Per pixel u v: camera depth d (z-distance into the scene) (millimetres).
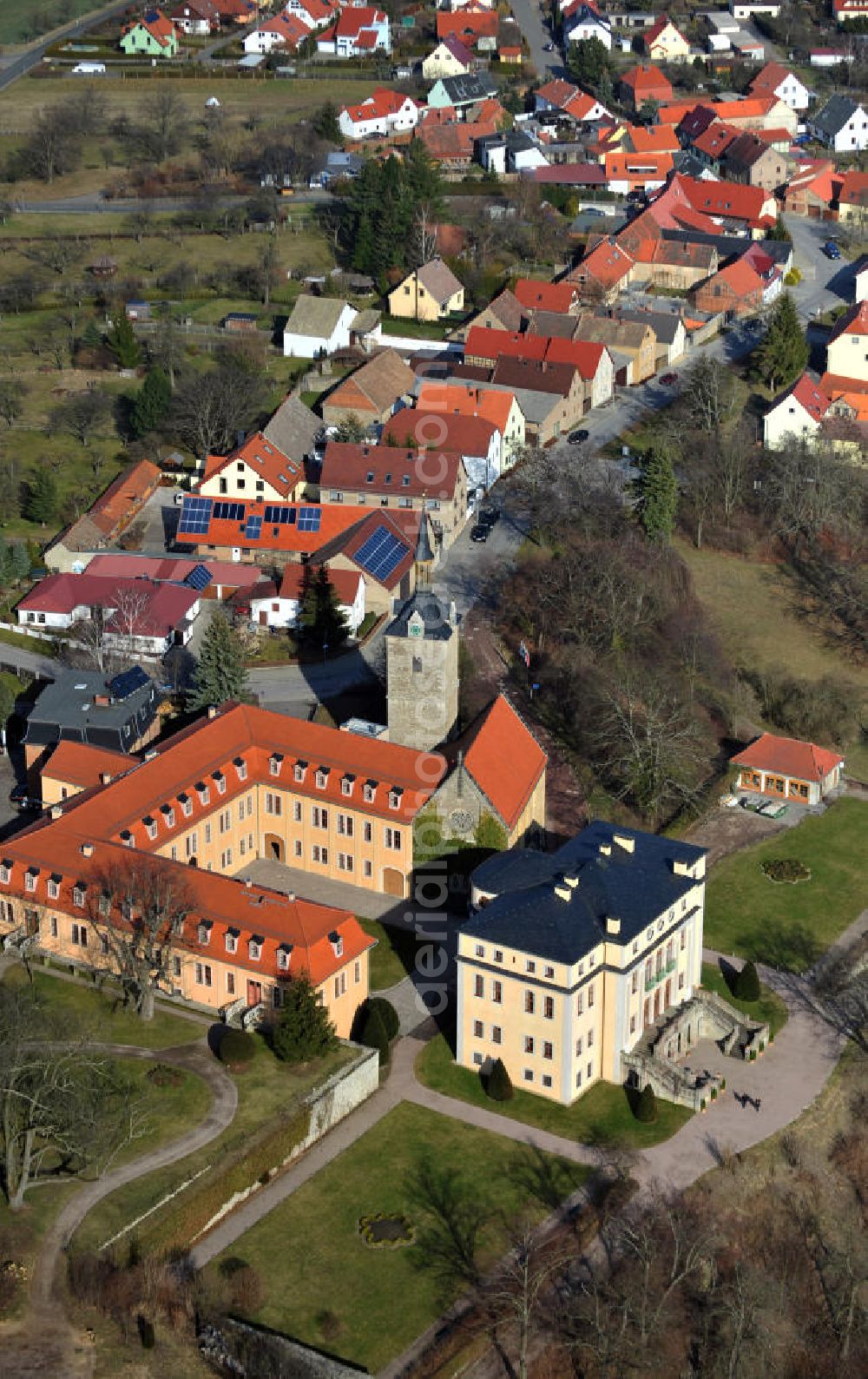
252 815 195250
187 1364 136375
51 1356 135500
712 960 187000
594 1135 162375
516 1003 164500
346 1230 150250
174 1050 164875
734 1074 171875
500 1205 153500
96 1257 141875
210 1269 145625
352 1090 163500
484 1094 166625
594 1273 148625
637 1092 167125
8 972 174875
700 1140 162750
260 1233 149625
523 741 197875
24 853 176625
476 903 173250
